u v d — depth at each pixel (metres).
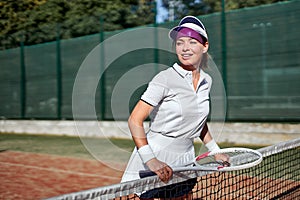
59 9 16.61
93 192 1.81
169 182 2.31
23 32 14.09
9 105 14.67
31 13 16.62
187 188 2.70
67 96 12.98
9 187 5.60
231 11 9.80
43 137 12.83
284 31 9.09
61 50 12.98
